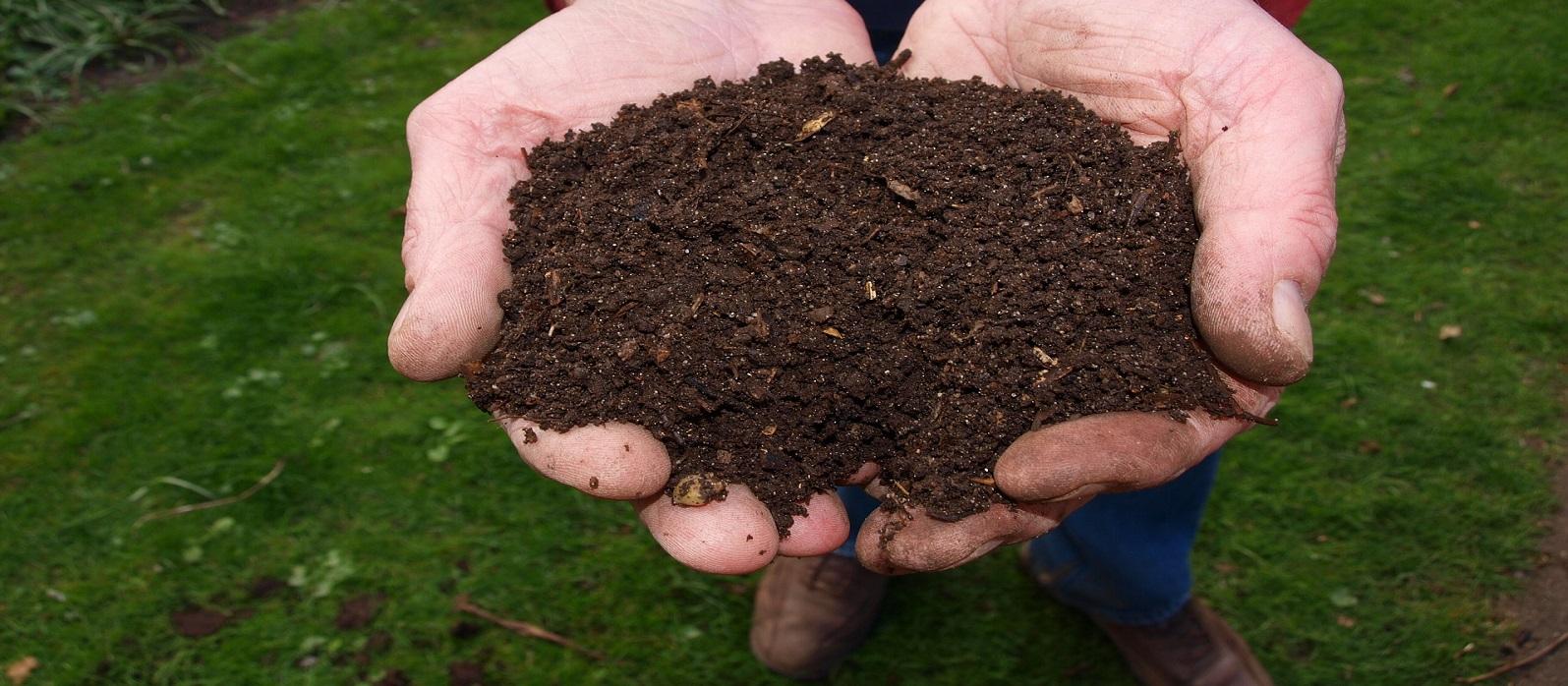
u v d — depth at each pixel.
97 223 0.58
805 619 0.38
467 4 0.79
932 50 0.34
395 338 0.25
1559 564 0.40
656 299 0.27
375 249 0.56
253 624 0.40
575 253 0.27
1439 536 0.41
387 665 0.39
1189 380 0.24
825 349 0.26
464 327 0.26
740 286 0.27
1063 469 0.22
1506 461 0.43
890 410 0.26
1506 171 0.57
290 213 0.58
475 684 0.38
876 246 0.28
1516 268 0.51
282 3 0.80
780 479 0.25
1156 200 0.27
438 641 0.40
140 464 0.45
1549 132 0.59
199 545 0.42
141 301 0.53
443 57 0.73
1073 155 0.29
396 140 0.65
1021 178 0.28
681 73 0.33
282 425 0.47
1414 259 0.52
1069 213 0.27
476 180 0.29
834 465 0.26
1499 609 0.39
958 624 0.41
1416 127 0.61
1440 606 0.39
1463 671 0.38
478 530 0.43
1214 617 0.39
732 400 0.25
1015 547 0.44
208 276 0.54
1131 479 0.23
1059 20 0.30
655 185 0.29
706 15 0.34
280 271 0.54
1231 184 0.25
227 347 0.50
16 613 0.40
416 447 0.46
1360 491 0.43
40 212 0.59
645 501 0.25
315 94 0.69
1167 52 0.28
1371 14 0.72
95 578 0.41
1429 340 0.48
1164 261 0.26
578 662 0.39
